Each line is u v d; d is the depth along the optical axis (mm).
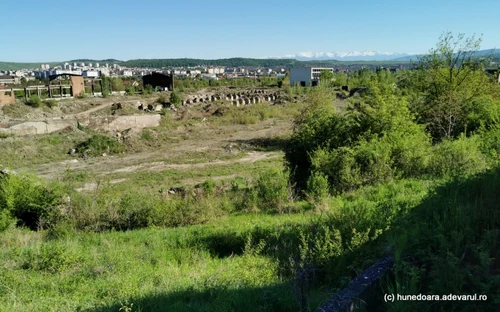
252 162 24281
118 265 6645
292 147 15430
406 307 3174
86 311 4570
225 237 7926
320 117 15148
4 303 5027
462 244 4094
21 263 6969
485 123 14375
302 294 4098
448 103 15969
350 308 3410
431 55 19312
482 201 5262
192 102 49875
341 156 11492
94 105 42500
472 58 18438
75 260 6973
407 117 13414
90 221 11016
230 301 4285
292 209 10219
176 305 4371
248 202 11875
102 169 22891
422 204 6062
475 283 3262
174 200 11781
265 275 5309
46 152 25859
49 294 5438
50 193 12344
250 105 48594
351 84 70938
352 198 9211
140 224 10992
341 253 5051
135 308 4469
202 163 24297
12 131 28375
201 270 6164
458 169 9055
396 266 3811
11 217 11867
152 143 30250
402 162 10797
